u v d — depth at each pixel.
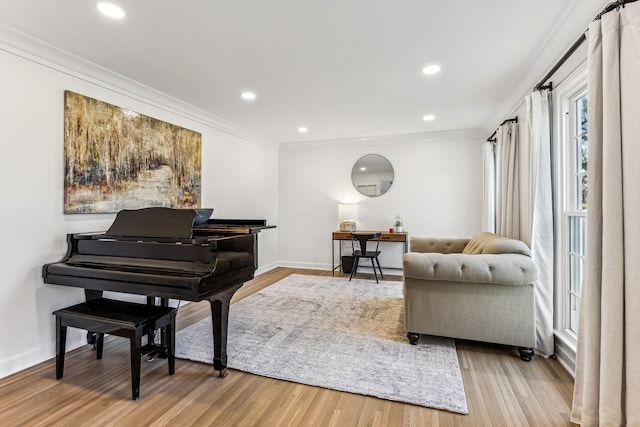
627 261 1.34
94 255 2.38
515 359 2.41
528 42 2.36
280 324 3.10
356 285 4.62
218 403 1.88
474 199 5.11
